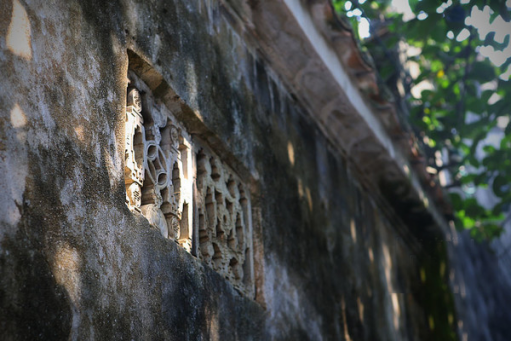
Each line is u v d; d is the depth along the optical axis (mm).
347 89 5262
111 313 2490
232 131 3896
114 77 2842
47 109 2402
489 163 7449
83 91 2615
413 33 5543
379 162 6156
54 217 2318
